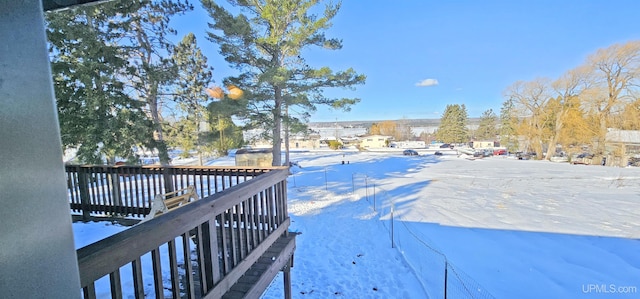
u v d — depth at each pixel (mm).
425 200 10953
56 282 515
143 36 8164
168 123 9898
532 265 5613
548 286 4863
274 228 2566
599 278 5152
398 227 7246
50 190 507
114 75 7270
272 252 2496
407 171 18938
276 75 9836
